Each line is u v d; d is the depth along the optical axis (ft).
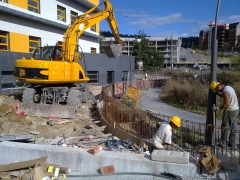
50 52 34.42
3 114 28.40
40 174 15.72
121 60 75.92
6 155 19.08
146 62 184.24
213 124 19.74
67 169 17.17
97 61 68.13
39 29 54.08
